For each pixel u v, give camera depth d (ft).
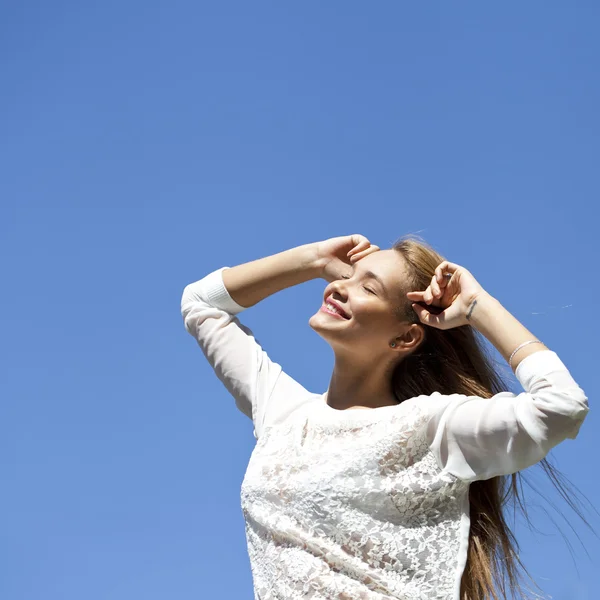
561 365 10.71
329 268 13.15
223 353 12.96
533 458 10.61
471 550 11.20
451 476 10.96
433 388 12.60
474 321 11.41
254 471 11.64
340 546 10.86
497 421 10.68
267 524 11.21
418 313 11.97
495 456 10.84
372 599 10.61
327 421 11.67
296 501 11.11
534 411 10.47
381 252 12.66
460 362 12.62
